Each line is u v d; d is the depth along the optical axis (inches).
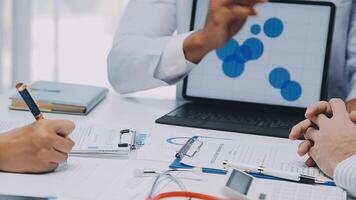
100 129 44.8
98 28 89.3
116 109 55.7
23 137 35.5
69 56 89.6
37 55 89.0
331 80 62.9
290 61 56.9
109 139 41.8
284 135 47.0
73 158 38.4
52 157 35.1
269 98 57.2
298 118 53.9
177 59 57.5
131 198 30.9
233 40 58.1
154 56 59.2
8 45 88.0
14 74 88.7
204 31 55.0
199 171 35.3
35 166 35.0
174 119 50.8
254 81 57.7
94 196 31.1
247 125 49.9
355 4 62.3
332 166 35.4
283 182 34.1
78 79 89.9
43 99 52.9
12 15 87.4
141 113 54.2
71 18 89.0
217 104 58.7
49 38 88.6
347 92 62.7
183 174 35.2
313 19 56.8
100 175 34.9
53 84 61.2
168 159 38.7
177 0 65.4
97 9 88.8
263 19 57.7
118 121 50.3
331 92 63.2
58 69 89.2
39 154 34.9
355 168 32.9
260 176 35.5
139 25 65.1
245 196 30.2
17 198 30.1
